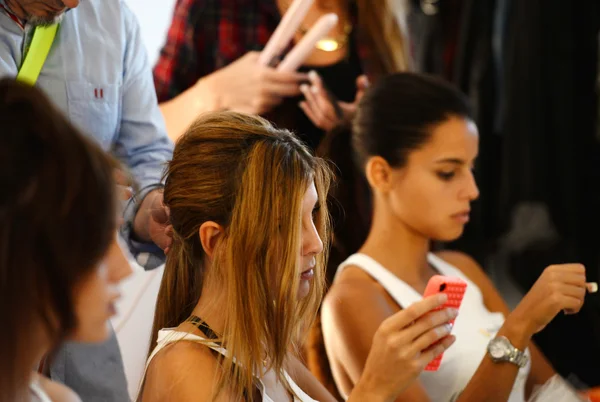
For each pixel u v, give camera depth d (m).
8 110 1.24
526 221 5.14
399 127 2.86
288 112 3.70
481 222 5.18
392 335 2.00
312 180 2.02
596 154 5.21
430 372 2.80
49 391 1.58
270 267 1.96
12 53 2.50
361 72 3.86
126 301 3.14
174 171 2.04
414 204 2.86
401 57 3.96
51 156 1.23
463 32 5.00
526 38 5.05
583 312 4.67
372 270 2.87
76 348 2.54
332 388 2.91
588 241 5.26
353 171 3.30
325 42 3.80
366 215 3.34
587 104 5.16
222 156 1.99
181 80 3.79
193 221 2.02
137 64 2.86
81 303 1.33
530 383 3.06
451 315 2.04
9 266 1.23
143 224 2.65
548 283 2.55
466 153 2.86
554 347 4.68
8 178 1.21
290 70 3.63
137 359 3.14
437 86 2.91
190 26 3.76
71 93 2.63
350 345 2.74
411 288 2.86
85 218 1.26
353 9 3.85
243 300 1.95
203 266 2.08
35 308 1.28
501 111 5.11
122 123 2.87
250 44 3.79
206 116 2.06
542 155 5.11
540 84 5.07
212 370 1.98
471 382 2.59
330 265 3.29
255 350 1.96
